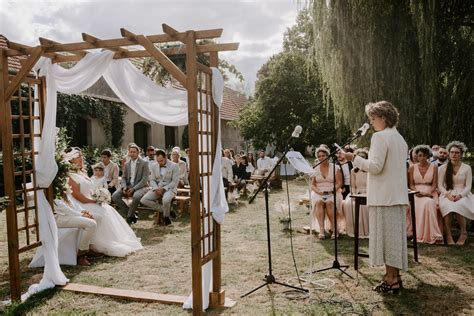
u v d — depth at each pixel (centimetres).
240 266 575
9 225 468
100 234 638
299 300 452
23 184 491
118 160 1488
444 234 696
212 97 447
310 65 1157
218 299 440
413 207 581
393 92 977
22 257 641
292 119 2269
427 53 904
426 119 955
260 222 888
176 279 534
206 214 440
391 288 464
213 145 452
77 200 645
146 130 1980
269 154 2636
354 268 550
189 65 401
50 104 506
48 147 510
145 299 457
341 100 1033
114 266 591
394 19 965
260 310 427
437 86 938
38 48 454
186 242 727
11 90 462
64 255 601
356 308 425
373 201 455
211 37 398
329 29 1015
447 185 697
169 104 502
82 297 471
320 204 748
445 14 949
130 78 502
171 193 884
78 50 453
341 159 729
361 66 993
